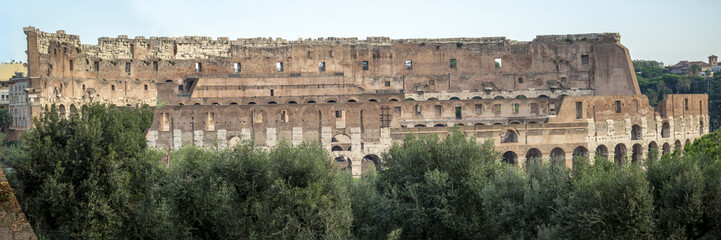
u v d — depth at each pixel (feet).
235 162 187.83
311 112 385.29
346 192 210.59
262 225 178.50
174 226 176.86
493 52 467.93
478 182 212.64
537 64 469.16
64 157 181.68
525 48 469.98
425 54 463.42
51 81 381.81
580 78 468.75
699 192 181.47
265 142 383.04
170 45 447.01
